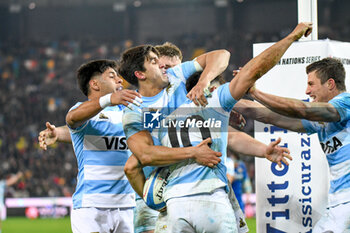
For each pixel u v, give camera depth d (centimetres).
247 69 414
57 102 3462
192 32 3775
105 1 3844
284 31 3575
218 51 461
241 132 514
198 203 415
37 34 3878
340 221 480
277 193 564
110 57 3788
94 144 568
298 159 557
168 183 432
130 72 465
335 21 3475
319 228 497
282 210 562
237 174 1194
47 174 2850
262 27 3625
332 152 493
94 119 565
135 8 3853
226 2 3691
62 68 3738
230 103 422
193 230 422
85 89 593
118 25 3881
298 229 556
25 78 3653
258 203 571
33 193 2697
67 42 3862
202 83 432
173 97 446
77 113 509
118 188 573
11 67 3722
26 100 3469
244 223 495
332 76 494
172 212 421
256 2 3628
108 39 3847
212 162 416
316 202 549
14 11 3850
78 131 561
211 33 3741
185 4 3778
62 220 2292
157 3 3809
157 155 423
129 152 583
